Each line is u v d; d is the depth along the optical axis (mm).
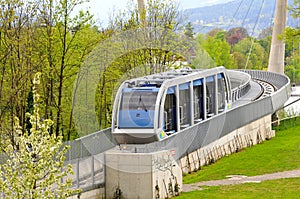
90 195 23609
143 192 23906
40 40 37969
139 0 41719
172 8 41094
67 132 39969
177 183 25453
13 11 35312
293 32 59250
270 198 23875
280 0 67938
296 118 54312
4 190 17594
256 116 39844
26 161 17781
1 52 36531
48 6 37875
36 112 18500
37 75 19359
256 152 35469
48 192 17891
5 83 37375
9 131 34438
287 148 36281
